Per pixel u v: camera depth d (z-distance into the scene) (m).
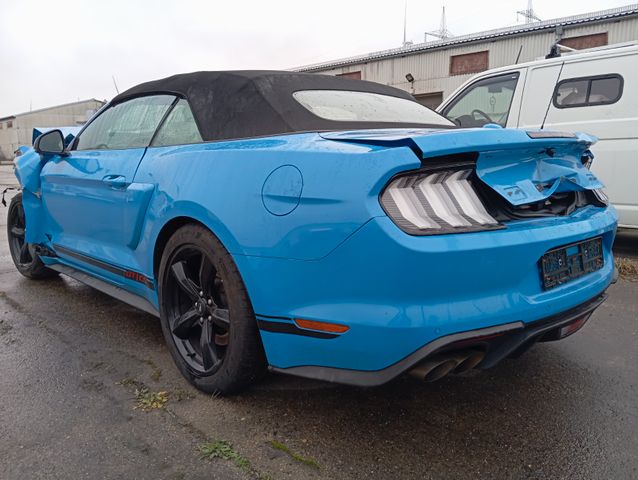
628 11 16.97
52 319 3.59
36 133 4.47
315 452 2.03
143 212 2.73
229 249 2.16
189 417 2.29
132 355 2.97
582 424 2.22
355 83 3.15
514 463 1.96
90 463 1.98
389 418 2.27
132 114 3.28
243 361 2.25
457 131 1.98
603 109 5.13
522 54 19.47
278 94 2.62
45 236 4.06
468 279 1.81
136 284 3.00
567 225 2.14
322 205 1.86
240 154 2.22
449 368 1.88
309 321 1.94
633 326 3.35
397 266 1.74
